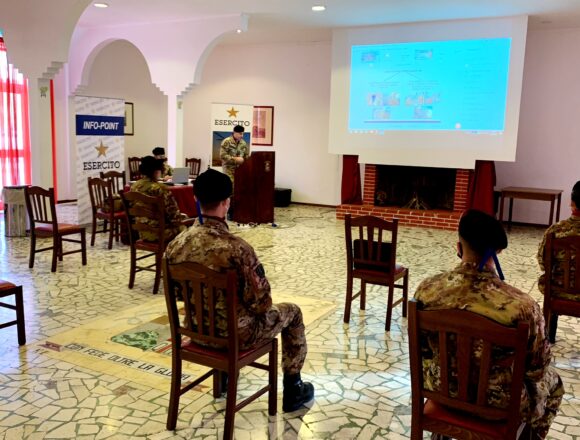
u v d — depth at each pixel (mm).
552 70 8047
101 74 9633
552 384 1848
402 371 3105
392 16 7434
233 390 2225
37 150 6734
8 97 8281
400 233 7559
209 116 10859
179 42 7965
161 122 11000
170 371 3004
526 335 1544
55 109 9203
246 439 2367
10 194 6523
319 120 9812
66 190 9578
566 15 7070
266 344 2418
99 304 4156
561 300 3162
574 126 8031
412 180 8602
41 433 2367
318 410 2641
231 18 7480
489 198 7816
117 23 8258
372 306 4277
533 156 8328
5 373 2938
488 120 7566
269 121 10273
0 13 6578
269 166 7688
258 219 7758
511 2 6465
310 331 3699
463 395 1720
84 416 2518
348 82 8383
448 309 1654
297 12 7277
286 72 9992
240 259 2164
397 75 8039
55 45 6352
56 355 3184
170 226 4445
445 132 7836
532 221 8391
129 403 2648
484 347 1635
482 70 7504
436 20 7641
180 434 2389
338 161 9750
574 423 2568
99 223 7375
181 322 3721
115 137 7449
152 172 4457
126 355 3197
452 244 6832
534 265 5824
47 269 5137
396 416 2604
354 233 7453
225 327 2244
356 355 3318
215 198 2221
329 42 9508
